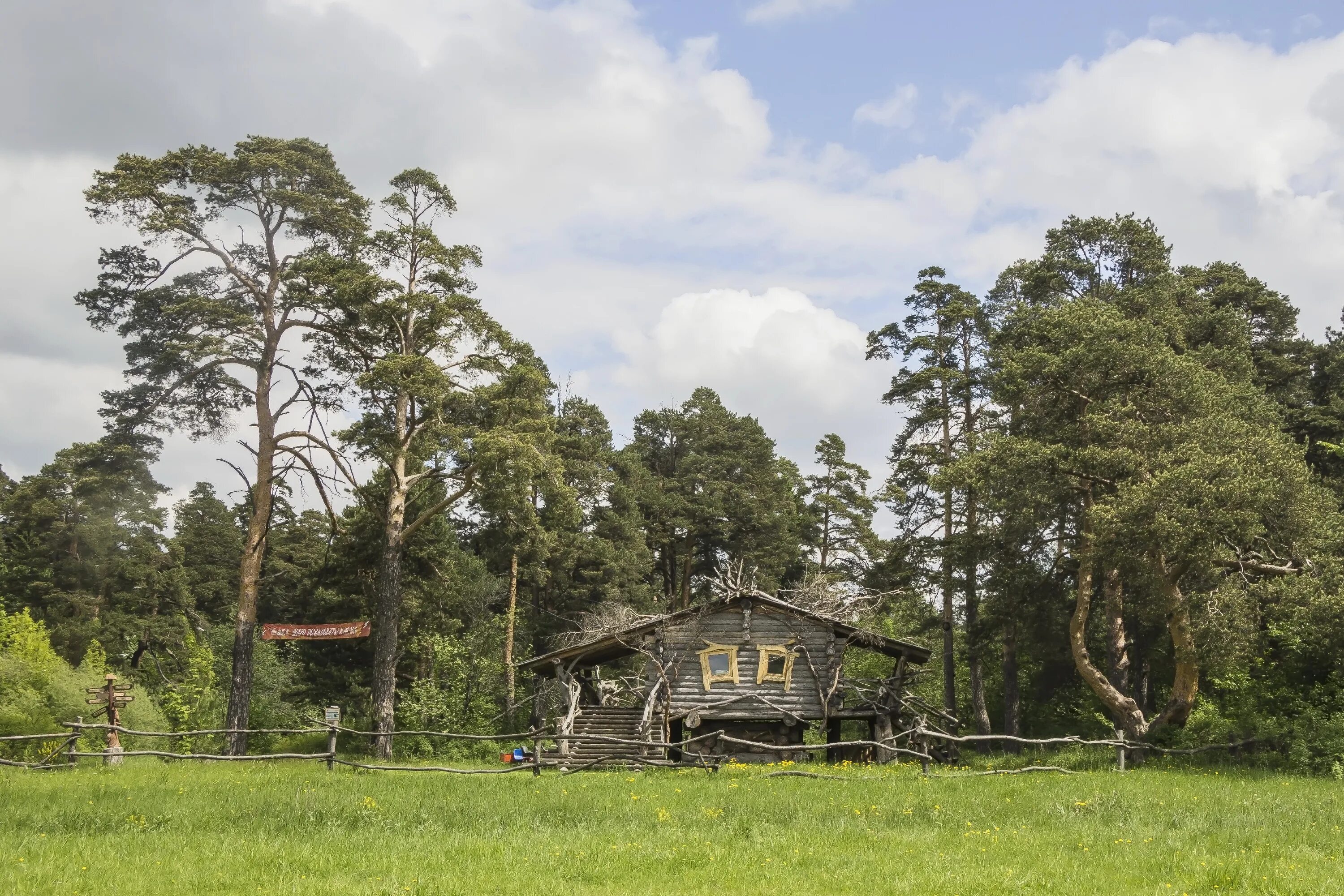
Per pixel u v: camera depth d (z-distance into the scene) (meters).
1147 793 20.12
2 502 61.00
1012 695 46.72
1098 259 43.81
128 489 39.69
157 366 36.81
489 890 10.80
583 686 39.66
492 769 25.27
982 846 13.83
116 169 37.12
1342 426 42.19
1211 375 35.47
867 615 38.88
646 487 67.06
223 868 11.95
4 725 31.62
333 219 38.66
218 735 37.69
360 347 39.97
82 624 54.47
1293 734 29.72
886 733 34.81
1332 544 31.06
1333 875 11.70
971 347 49.81
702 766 27.14
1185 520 29.81
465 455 38.41
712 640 35.94
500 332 39.81
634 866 12.30
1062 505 37.41
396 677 50.53
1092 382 35.75
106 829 14.96
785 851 13.38
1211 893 10.95
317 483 38.97
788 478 80.81
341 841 13.92
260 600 70.00
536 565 54.53
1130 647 47.34
